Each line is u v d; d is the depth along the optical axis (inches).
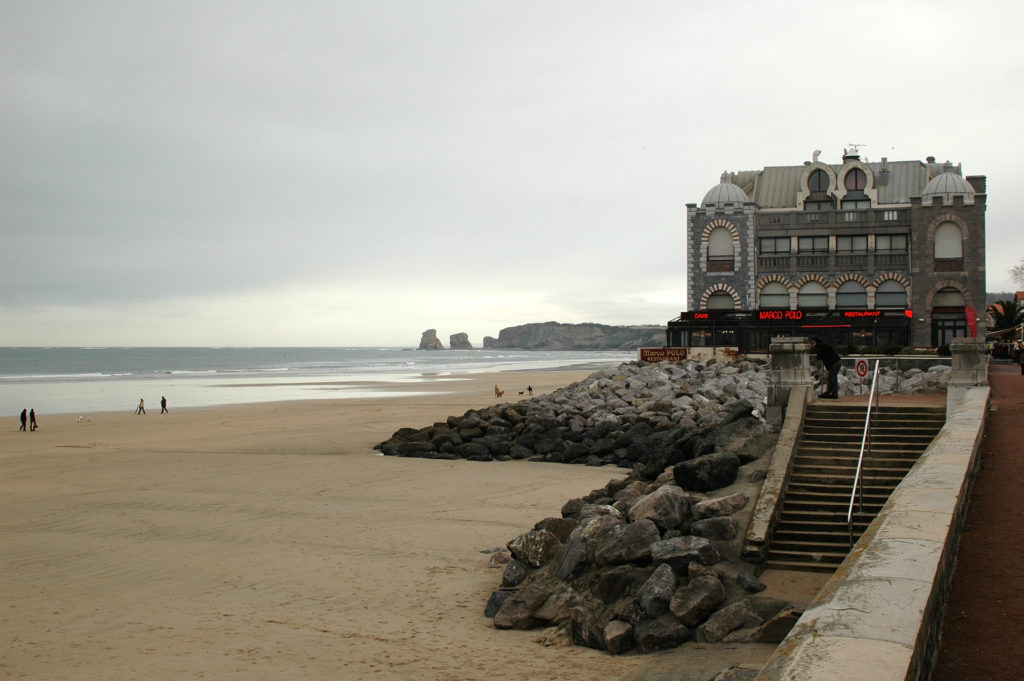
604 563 722.2
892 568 367.6
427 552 938.1
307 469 1535.4
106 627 695.7
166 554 932.0
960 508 521.0
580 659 619.8
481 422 1846.7
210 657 622.8
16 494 1307.8
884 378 1439.5
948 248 2417.6
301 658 620.7
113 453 1777.8
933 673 349.4
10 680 576.4
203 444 1908.2
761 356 2209.6
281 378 5088.6
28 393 3725.4
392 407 2800.2
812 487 841.5
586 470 1531.7
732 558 714.2
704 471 836.0
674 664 576.7
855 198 2554.1
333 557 917.2
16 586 816.3
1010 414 992.9
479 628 698.8
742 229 2539.4
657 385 2038.6
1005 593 436.8
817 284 2534.5
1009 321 3779.5
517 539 802.8
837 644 291.0
